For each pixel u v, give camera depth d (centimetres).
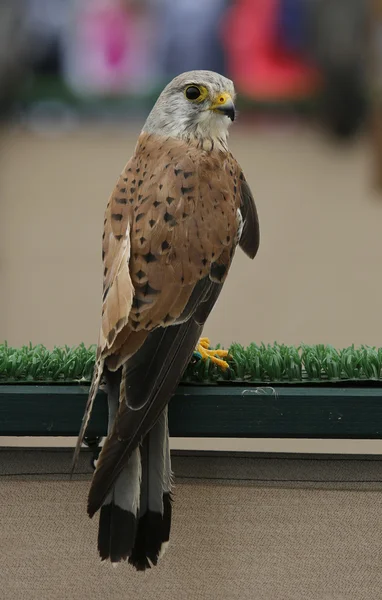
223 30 2716
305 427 440
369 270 1402
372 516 446
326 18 2286
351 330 1193
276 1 2623
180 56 2777
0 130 2388
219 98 537
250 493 450
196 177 491
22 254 1484
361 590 447
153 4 2730
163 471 410
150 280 447
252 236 549
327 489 449
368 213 1673
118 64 2720
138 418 400
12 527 452
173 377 423
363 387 454
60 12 2655
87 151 2150
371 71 2248
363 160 2070
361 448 866
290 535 450
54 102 2555
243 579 452
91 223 1642
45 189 1831
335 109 2258
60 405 443
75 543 451
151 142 532
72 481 451
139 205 476
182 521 452
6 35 2331
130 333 430
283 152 2161
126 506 395
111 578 452
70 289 1338
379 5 2256
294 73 2606
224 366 465
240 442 886
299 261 1444
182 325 443
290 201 1755
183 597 452
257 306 1273
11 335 1186
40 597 453
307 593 449
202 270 461
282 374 465
